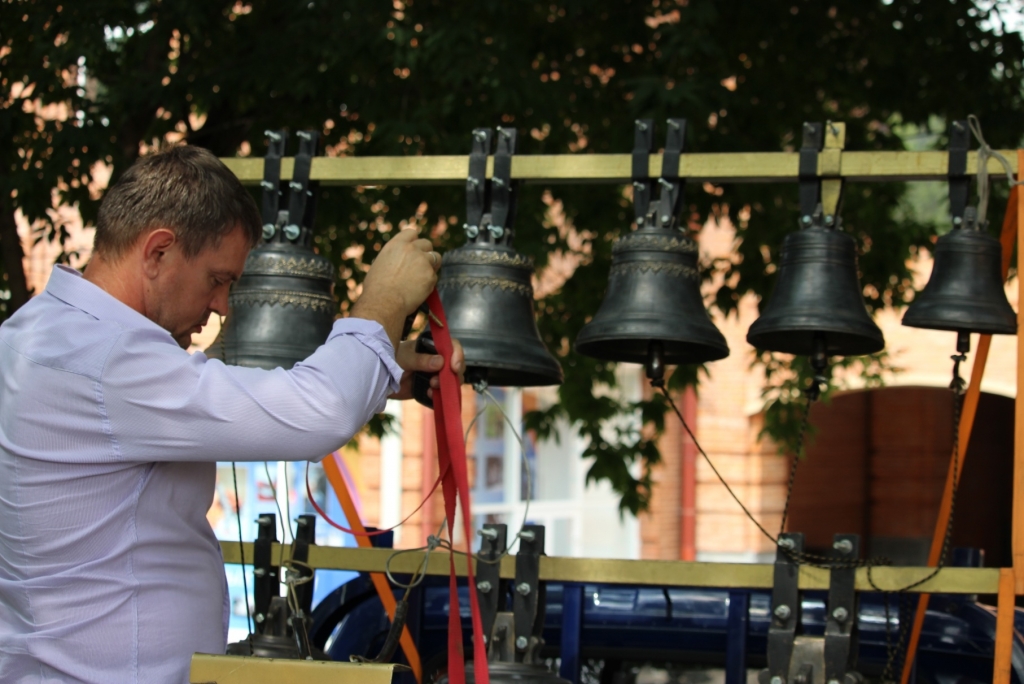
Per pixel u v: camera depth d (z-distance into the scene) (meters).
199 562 2.10
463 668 2.30
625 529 13.78
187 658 2.04
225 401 1.92
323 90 5.63
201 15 5.30
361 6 5.53
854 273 2.93
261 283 2.98
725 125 6.25
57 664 1.95
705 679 3.16
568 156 3.00
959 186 2.89
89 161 5.14
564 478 14.12
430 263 2.26
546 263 6.32
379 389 2.06
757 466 13.06
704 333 2.85
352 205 6.14
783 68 6.77
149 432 1.93
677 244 2.93
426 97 5.91
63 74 5.37
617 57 6.57
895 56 6.62
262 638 2.96
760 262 7.02
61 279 2.02
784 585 2.68
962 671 2.94
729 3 6.45
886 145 7.08
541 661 2.99
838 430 13.63
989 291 2.83
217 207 2.06
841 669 2.61
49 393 1.93
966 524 11.83
